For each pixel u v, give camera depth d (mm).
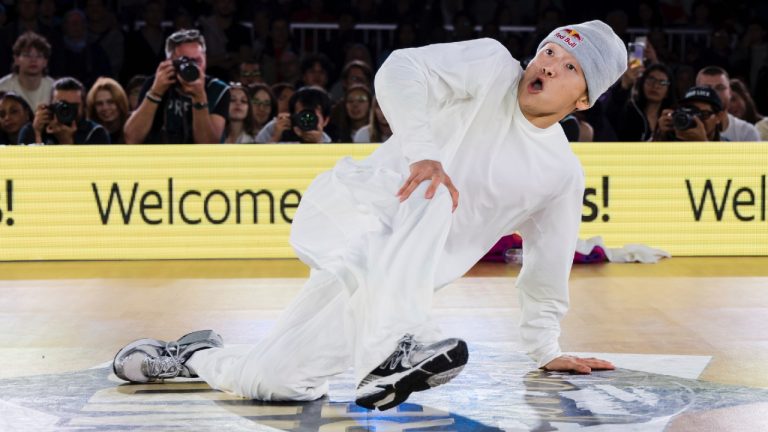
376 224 3867
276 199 8398
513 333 5504
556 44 4070
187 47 8820
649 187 8461
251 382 4012
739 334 5492
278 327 4062
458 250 4176
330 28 13594
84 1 13383
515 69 4086
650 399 4113
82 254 8367
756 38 13359
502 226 4262
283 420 3805
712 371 4637
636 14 13805
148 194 8359
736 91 10516
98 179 8336
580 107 4156
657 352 5055
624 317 5973
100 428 3695
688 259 8414
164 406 4008
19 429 3691
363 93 9602
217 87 8906
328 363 3973
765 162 8516
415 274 3543
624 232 8477
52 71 12422
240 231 8398
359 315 3664
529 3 14312
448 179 3689
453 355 3354
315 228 4055
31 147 8297
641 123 9836
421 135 3717
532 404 4039
